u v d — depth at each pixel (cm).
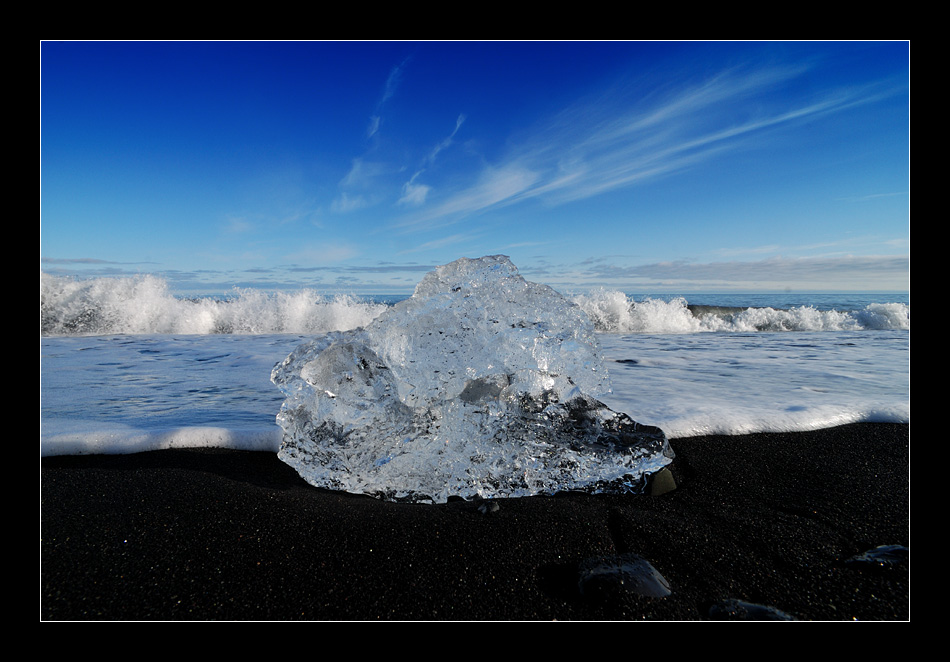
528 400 185
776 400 265
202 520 138
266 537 130
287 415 174
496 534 132
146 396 293
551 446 172
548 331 193
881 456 187
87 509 144
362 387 176
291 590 108
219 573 114
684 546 125
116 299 765
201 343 603
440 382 180
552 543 128
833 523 135
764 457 189
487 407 180
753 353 509
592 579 108
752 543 125
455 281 195
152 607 103
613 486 164
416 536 131
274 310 821
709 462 184
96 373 376
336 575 114
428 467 166
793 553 120
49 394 298
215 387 322
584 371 198
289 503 150
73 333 731
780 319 923
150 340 638
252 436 205
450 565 118
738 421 224
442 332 184
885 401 255
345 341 186
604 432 175
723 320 916
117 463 185
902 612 99
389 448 170
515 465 168
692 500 154
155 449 200
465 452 171
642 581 107
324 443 170
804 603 102
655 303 902
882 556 116
